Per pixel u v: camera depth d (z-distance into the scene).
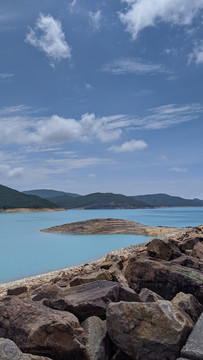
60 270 29.56
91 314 8.34
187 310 8.25
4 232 85.00
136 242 56.31
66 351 6.91
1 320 7.72
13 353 6.22
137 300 8.59
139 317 7.12
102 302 8.43
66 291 9.33
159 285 10.24
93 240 60.69
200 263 12.01
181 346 6.69
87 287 9.39
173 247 16.33
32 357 6.34
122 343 7.03
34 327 7.14
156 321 6.95
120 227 74.38
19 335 7.19
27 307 7.95
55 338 7.00
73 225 83.12
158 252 13.45
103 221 80.69
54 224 131.12
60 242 59.22
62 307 8.51
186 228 66.50
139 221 146.88
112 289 8.84
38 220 170.12
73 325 7.38
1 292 19.52
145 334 6.88
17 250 49.28
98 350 7.09
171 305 7.43
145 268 10.72
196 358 6.06
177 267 11.05
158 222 139.00
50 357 6.94
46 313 7.66
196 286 9.62
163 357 6.62
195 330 7.08
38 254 44.66
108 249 48.62
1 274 30.48
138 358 6.79
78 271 21.12
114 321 7.20
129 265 11.56
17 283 23.78
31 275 29.56
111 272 11.80
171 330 6.74
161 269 10.37
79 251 47.00
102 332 7.60
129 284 10.90
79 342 7.06
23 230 93.25
